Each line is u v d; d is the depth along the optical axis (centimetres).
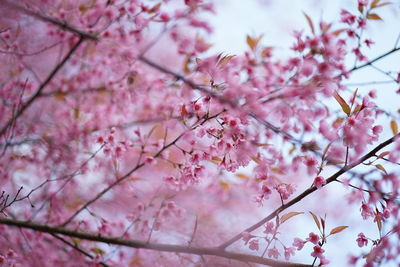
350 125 353
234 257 361
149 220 484
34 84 579
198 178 394
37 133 554
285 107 362
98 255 448
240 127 359
